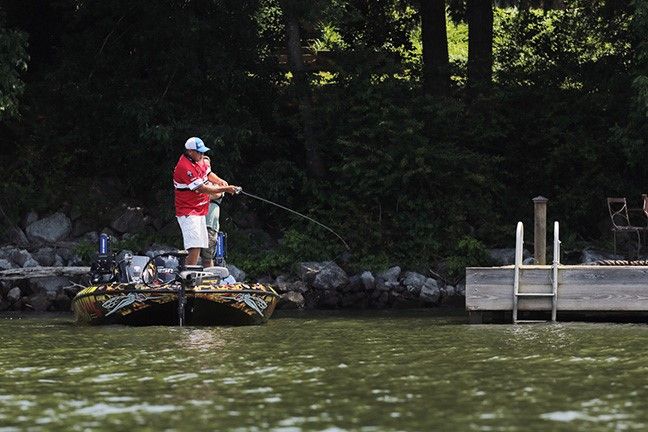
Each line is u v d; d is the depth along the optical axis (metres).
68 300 59.66
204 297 43.88
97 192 68.44
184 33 66.69
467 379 28.30
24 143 69.75
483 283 46.78
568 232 68.75
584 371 29.81
